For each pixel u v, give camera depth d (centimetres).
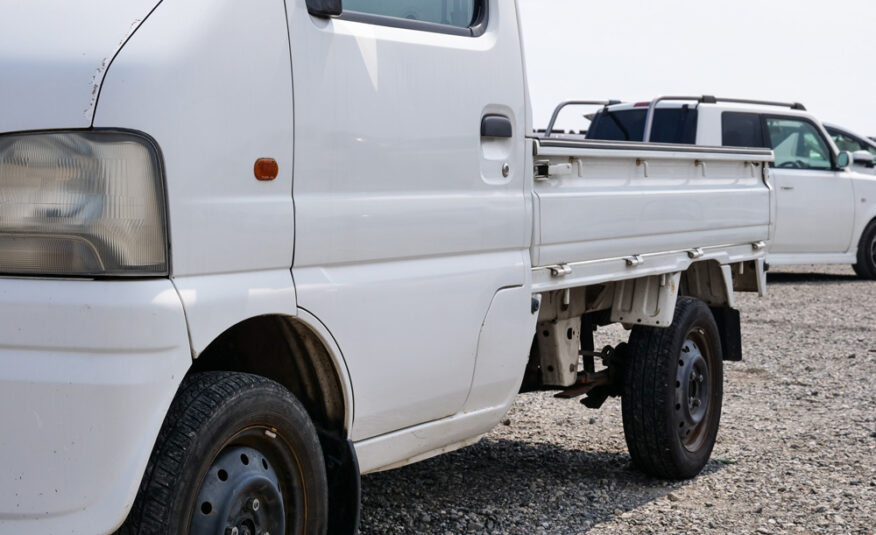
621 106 1326
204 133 258
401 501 473
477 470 534
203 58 260
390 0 338
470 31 367
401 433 341
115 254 240
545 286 407
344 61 306
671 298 500
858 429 652
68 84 244
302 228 288
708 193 531
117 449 235
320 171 296
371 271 317
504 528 439
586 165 436
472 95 359
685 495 497
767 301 1298
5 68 248
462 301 354
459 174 353
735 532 444
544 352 476
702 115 1280
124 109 243
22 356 238
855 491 511
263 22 279
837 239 1462
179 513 251
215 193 262
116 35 249
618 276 459
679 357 504
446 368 350
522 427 643
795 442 615
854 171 1495
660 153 486
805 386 804
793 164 1416
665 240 491
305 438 293
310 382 312
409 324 330
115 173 241
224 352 318
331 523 317
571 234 417
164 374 243
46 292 238
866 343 1002
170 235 248
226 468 269
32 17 255
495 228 369
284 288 283
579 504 477
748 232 577
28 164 243
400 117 326
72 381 234
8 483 238
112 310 236
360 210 309
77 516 236
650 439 500
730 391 783
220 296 260
